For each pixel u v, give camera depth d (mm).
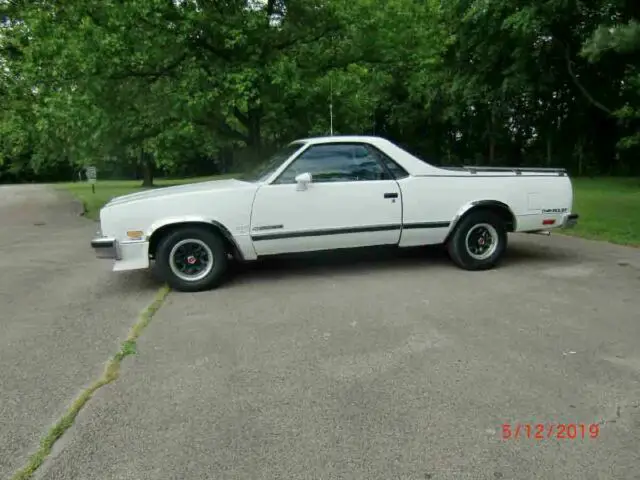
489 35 16641
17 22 15422
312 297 5406
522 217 6473
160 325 4637
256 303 5246
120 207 5555
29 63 12055
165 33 11539
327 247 6031
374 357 3779
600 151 29688
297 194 5855
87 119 11852
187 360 3820
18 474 2504
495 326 4371
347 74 13344
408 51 15156
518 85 21359
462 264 6398
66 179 61656
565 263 6766
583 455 2557
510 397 3133
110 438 2793
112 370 3662
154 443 2734
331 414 2980
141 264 5629
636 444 2639
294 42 13125
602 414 2928
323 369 3594
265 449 2652
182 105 11641
